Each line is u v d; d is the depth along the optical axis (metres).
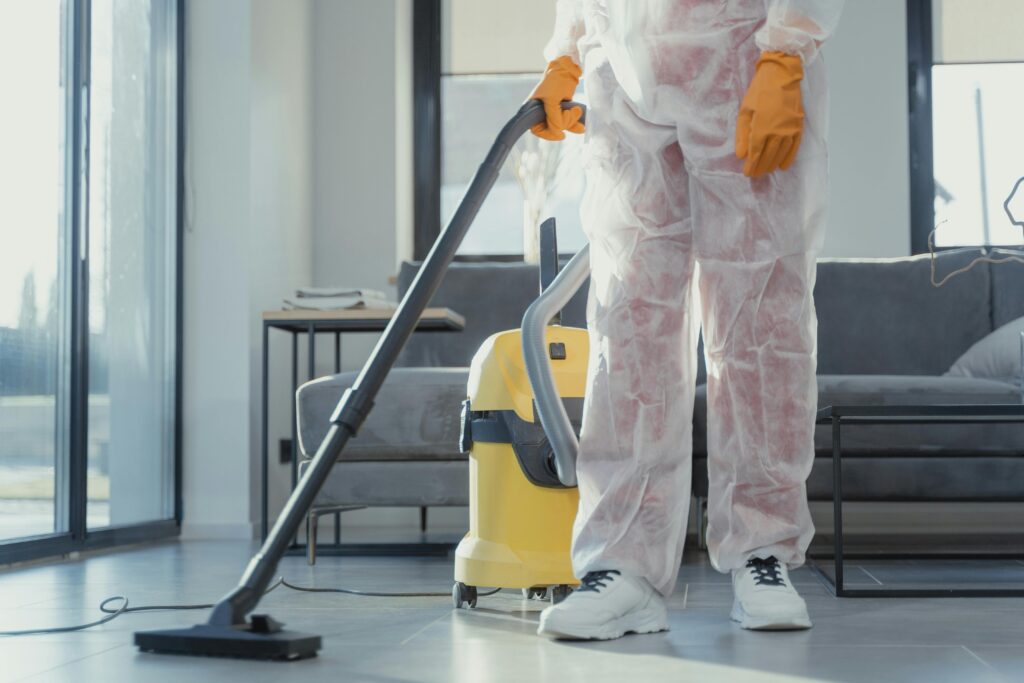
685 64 1.49
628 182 1.52
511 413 1.73
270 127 3.71
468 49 4.28
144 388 3.30
